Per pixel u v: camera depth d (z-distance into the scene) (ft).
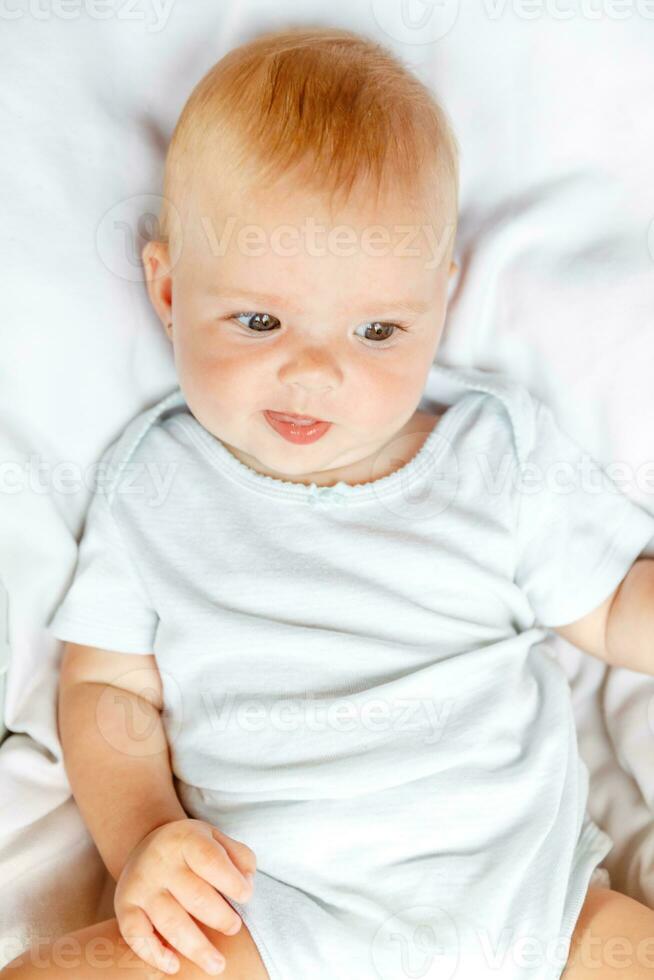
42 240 3.32
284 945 2.81
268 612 3.27
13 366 3.35
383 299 3.06
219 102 3.12
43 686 3.44
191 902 2.77
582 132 3.43
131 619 3.39
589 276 3.47
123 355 3.52
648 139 3.38
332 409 3.13
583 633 3.54
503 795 3.08
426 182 3.14
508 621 3.48
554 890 2.97
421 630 3.29
